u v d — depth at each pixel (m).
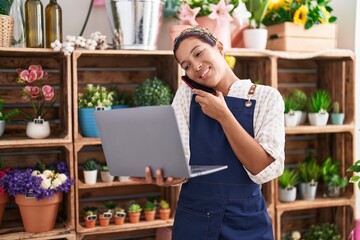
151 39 2.56
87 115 2.50
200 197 1.67
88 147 2.84
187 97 1.77
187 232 1.70
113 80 2.86
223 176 1.64
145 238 2.97
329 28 2.95
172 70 2.68
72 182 2.42
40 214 2.38
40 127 2.43
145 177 1.51
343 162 3.07
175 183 1.51
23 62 2.69
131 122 1.43
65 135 2.45
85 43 2.47
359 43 3.05
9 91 2.68
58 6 2.50
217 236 1.64
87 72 2.80
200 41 1.60
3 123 2.44
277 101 1.62
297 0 2.89
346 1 3.11
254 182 1.67
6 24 2.36
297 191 3.12
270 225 1.72
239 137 1.51
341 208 3.07
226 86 1.71
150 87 2.56
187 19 2.64
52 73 2.74
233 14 2.72
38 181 2.33
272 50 2.97
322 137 3.25
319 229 3.07
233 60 2.67
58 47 2.38
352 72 2.93
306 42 2.90
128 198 2.93
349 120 2.96
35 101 2.72
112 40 2.60
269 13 2.94
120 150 1.51
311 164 3.07
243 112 1.64
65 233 2.43
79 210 2.81
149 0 2.48
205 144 1.67
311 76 3.28
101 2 2.78
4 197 2.43
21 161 2.72
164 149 1.41
